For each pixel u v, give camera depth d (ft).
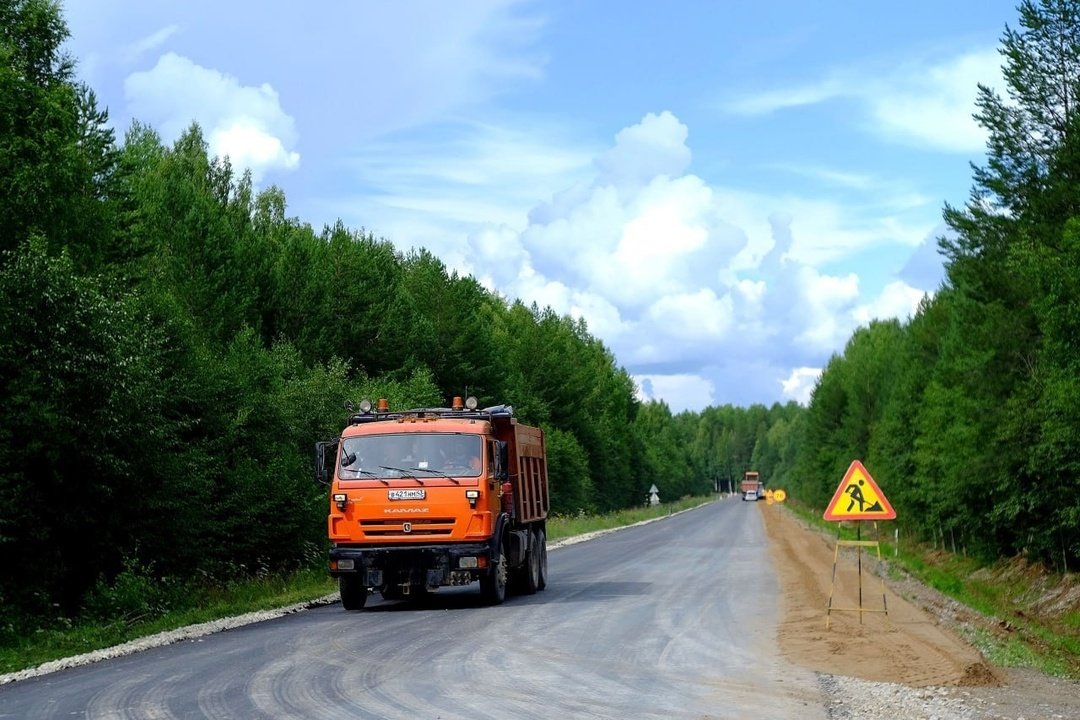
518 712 30.35
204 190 187.21
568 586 77.36
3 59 73.87
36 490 62.08
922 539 160.25
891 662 39.58
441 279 208.23
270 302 158.92
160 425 69.15
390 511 61.62
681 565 99.66
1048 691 34.17
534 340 300.20
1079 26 96.84
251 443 90.17
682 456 617.62
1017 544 99.96
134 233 97.71
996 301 103.40
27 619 57.88
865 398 255.91
